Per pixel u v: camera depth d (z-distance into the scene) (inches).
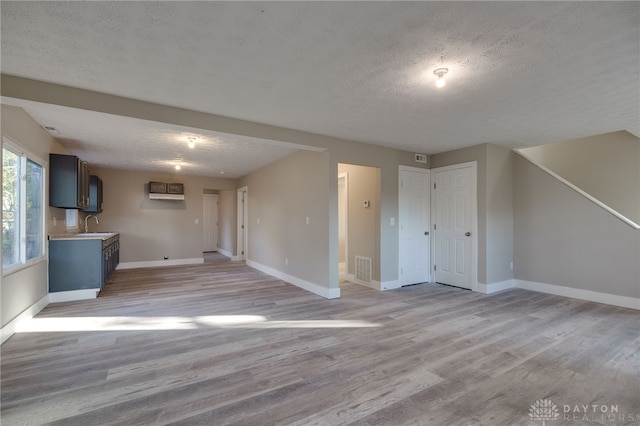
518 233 200.5
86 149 201.0
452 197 205.9
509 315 144.6
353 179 221.8
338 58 90.4
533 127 154.4
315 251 189.9
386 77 101.6
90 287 176.4
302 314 146.8
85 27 75.6
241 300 172.4
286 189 226.1
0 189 111.0
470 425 68.8
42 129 154.7
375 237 200.5
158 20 73.0
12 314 121.4
